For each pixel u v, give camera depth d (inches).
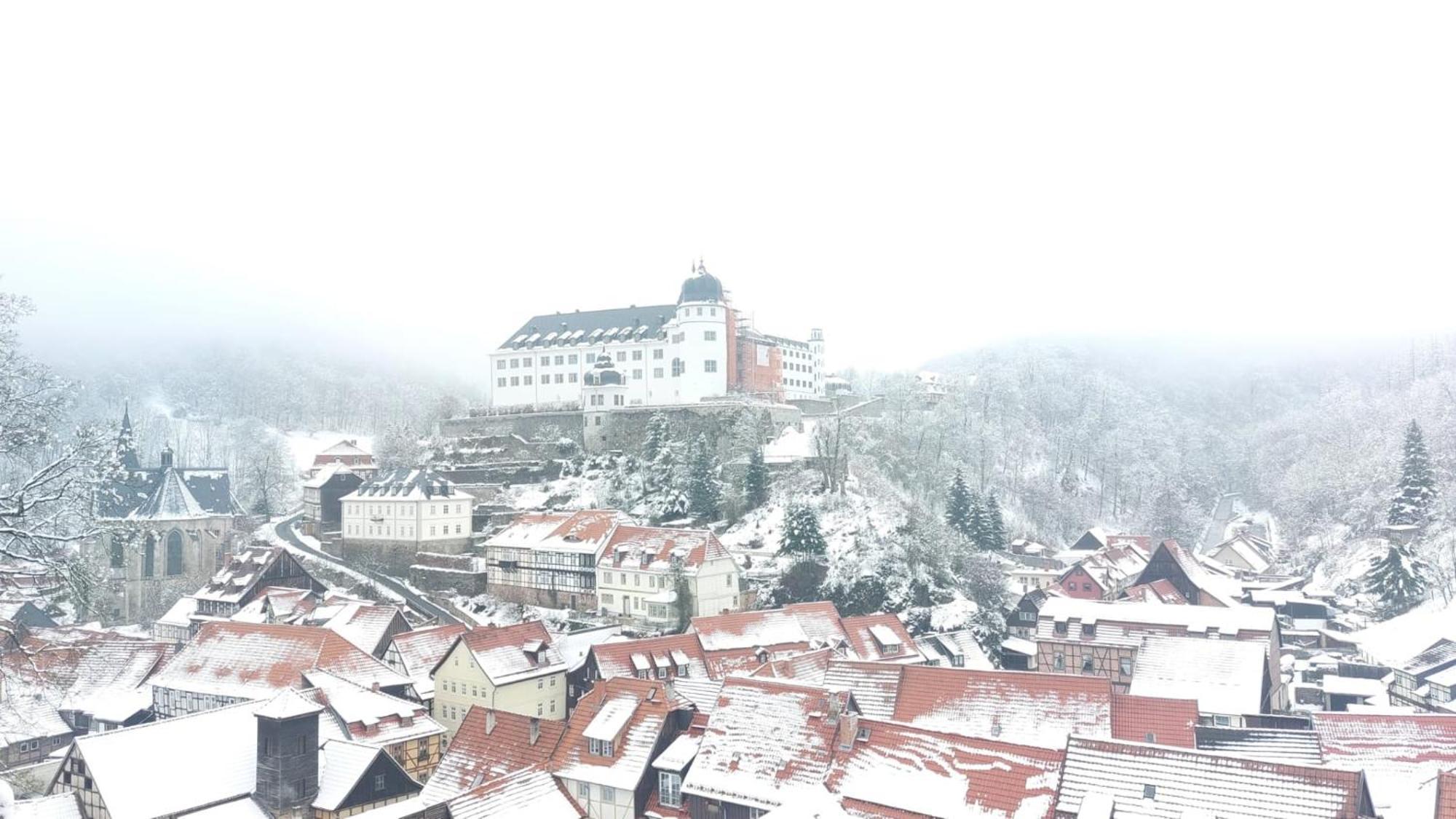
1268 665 3405.5
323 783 2433.6
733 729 2412.6
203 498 6259.8
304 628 3484.3
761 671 3171.8
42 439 1346.0
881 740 2233.0
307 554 6245.1
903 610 4901.6
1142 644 3590.1
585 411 7209.6
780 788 2224.4
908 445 7298.2
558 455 7135.8
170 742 2431.1
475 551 6156.5
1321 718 2410.2
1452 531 6087.6
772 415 7037.4
